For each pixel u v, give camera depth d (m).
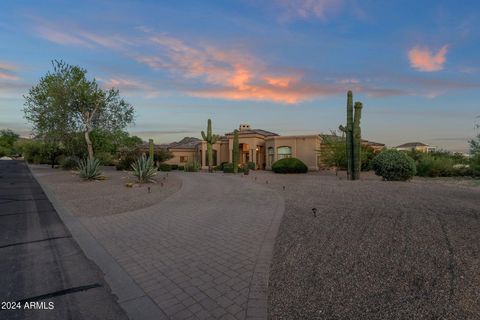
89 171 17.83
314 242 5.12
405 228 5.68
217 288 3.55
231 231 6.19
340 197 10.07
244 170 24.19
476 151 17.02
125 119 28.19
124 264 4.37
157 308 3.11
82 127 26.03
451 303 2.94
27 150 48.06
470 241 4.77
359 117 16.69
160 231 6.25
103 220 7.33
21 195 11.77
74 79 25.25
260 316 2.89
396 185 13.02
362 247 4.72
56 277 3.90
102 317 2.92
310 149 29.48
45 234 6.04
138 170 16.30
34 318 2.89
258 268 4.14
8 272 4.07
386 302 3.01
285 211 8.11
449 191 10.90
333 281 3.56
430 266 3.86
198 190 13.31
